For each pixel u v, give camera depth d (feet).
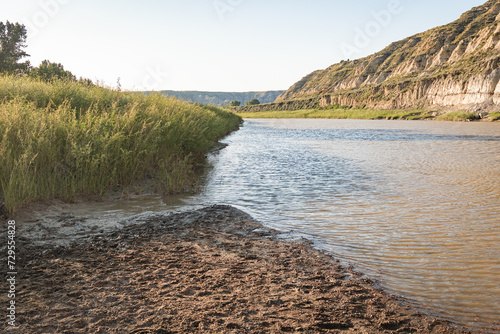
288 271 13.91
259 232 18.53
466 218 21.15
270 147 65.00
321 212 22.47
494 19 324.80
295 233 18.51
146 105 41.34
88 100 35.53
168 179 28.60
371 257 15.48
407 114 237.45
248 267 14.19
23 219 19.11
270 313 10.77
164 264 14.23
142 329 9.73
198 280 12.88
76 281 12.51
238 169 39.04
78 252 15.24
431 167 40.78
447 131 110.11
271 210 22.90
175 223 19.69
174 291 11.98
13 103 27.43
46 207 21.12
